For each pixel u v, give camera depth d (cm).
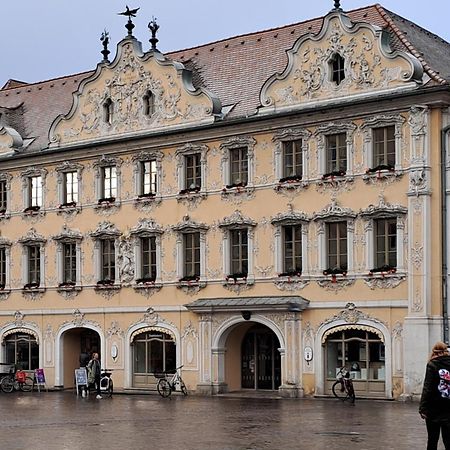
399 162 4997
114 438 3195
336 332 5162
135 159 6016
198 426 3594
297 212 5328
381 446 2892
